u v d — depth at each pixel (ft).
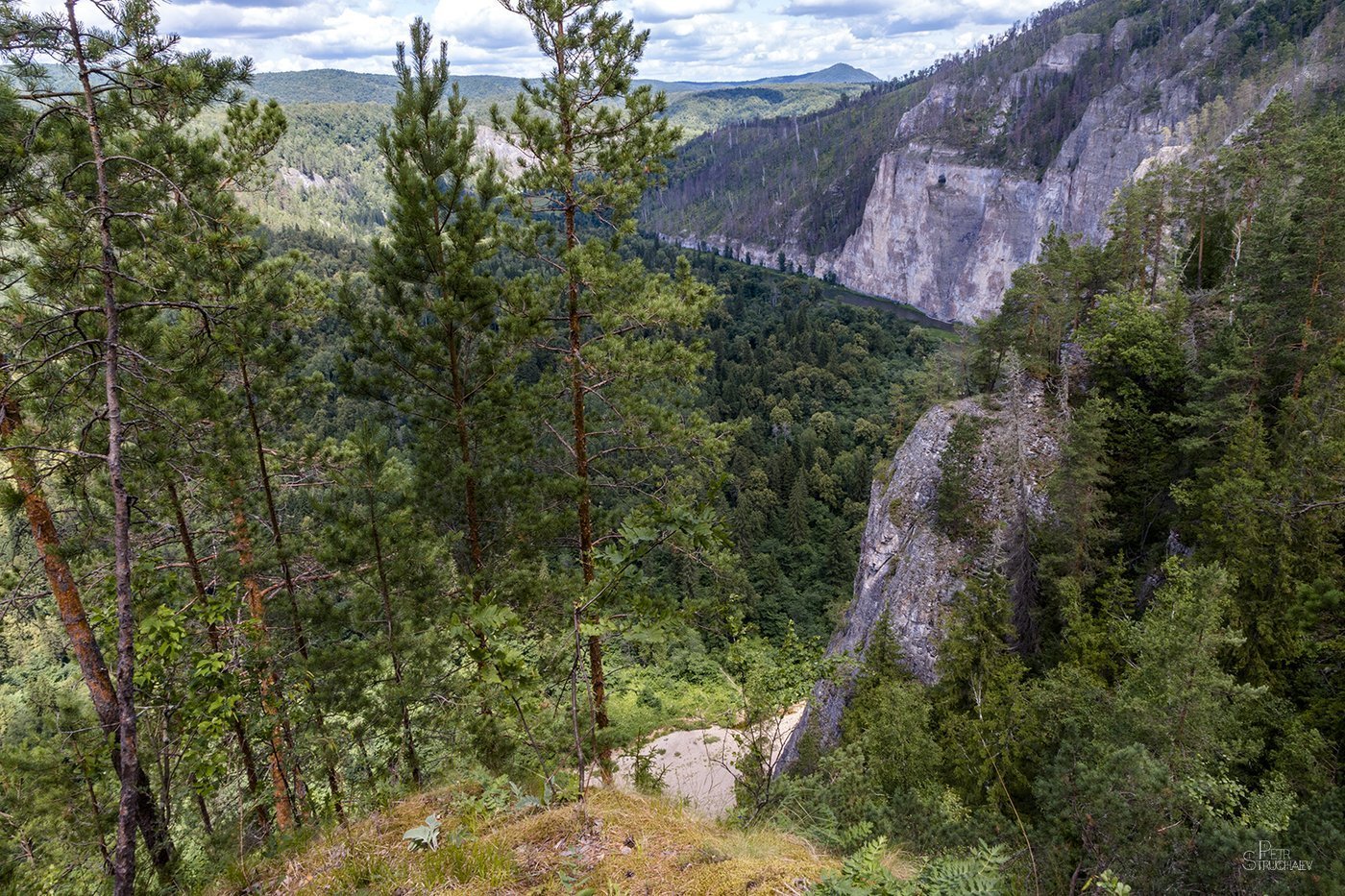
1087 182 481.87
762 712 29.43
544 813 21.75
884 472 128.06
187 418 45.60
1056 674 70.03
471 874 18.48
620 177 51.21
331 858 21.93
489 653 20.11
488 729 42.63
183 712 29.45
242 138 52.65
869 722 78.64
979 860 17.58
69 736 37.81
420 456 51.98
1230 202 144.56
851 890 14.97
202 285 46.19
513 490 52.60
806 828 25.36
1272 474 69.46
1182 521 84.94
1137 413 96.07
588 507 55.88
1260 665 62.28
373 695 47.78
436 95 44.65
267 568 49.65
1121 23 577.43
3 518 38.99
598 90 50.49
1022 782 60.70
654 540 20.21
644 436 53.93
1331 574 60.95
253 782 43.39
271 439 56.54
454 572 53.93
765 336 441.68
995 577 84.89
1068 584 80.23
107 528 42.37
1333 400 72.84
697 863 18.49
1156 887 33.71
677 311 50.57
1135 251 133.90
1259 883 32.73
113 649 39.40
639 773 30.81
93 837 40.93
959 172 595.06
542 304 51.70
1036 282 113.60
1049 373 107.45
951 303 607.37
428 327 49.26
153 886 33.99
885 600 102.63
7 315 35.60
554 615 49.98
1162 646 50.11
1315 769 50.78
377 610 47.93
